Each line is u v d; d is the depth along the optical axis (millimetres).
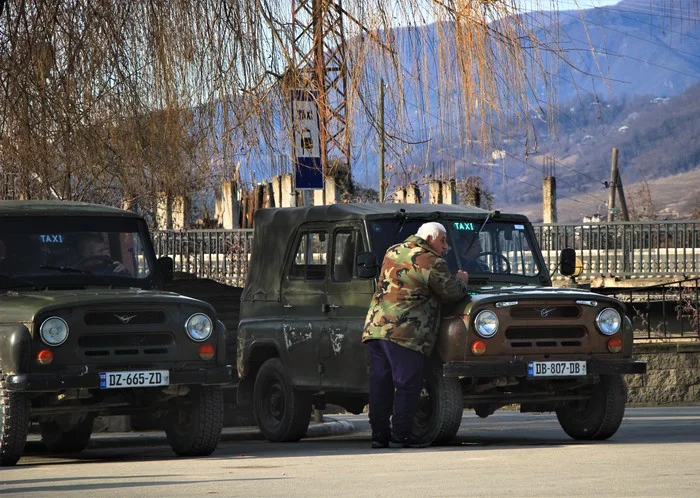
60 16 32688
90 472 23891
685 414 46281
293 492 18328
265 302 37656
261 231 38438
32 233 31375
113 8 32375
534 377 30328
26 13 32875
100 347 28000
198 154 32938
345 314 34031
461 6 28766
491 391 31438
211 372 28719
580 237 70625
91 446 37031
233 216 68250
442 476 20297
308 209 36344
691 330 62750
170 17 32031
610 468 20953
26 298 28891
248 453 30406
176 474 22422
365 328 30203
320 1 31016
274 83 31875
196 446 29594
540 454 24766
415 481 19562
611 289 64375
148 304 28516
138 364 28250
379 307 29891
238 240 66250
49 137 33531
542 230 71188
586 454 24438
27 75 32938
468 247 34031
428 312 29781
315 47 31203
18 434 27578
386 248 33531
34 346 27516
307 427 36281
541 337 30672
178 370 28484
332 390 34250
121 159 33938
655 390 57531
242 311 38875
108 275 31828
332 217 35094
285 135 31672
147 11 32156
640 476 19375
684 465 21219
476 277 33688
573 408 32844
